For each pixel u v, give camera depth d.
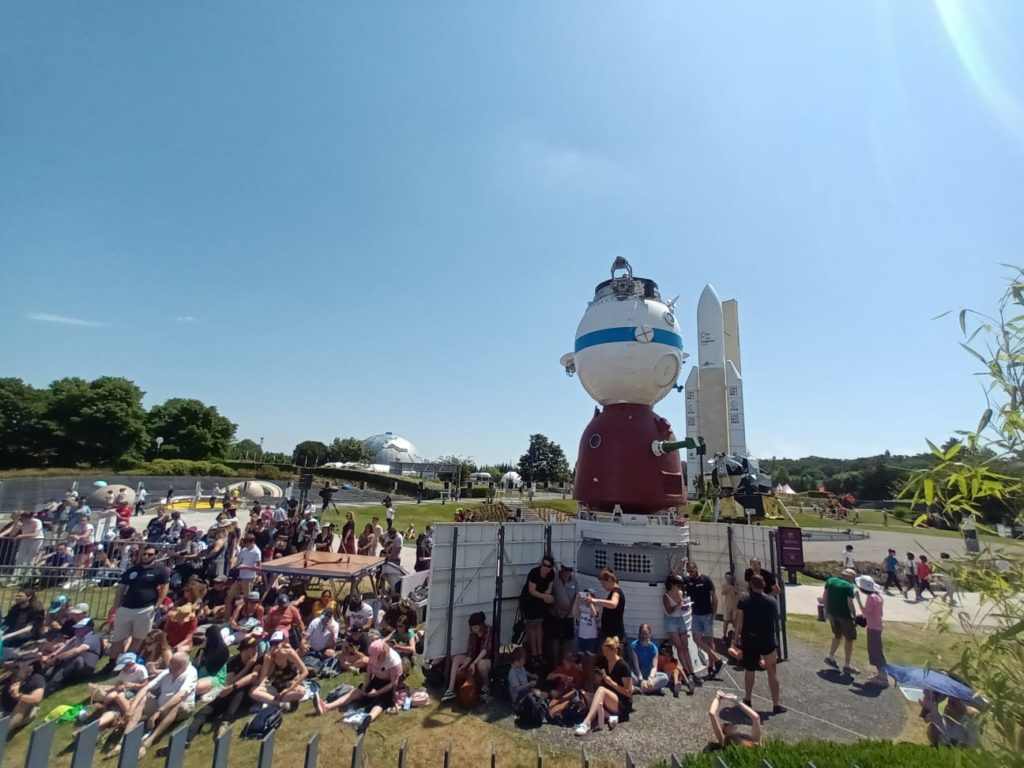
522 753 6.23
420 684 8.23
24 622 9.09
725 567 11.90
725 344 36.19
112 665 8.33
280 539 14.58
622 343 10.69
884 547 27.83
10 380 63.66
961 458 2.43
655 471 10.53
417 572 12.76
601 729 6.84
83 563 12.68
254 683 7.35
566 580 9.07
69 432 59.59
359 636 9.02
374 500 40.59
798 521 40.59
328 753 6.20
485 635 8.27
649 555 9.75
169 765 2.82
